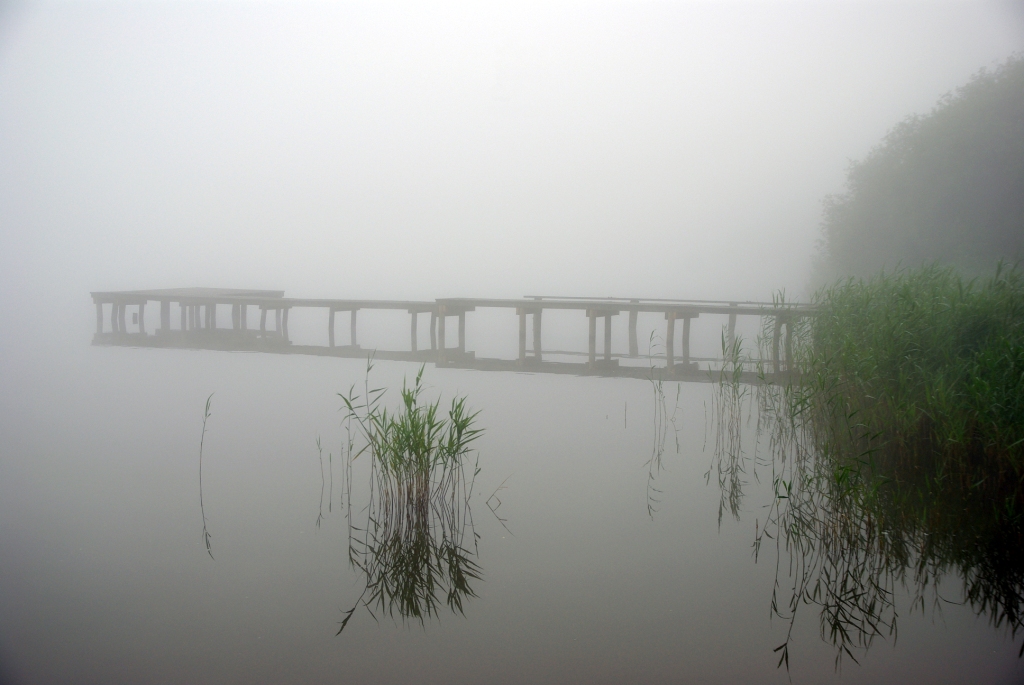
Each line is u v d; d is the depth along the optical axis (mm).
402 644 3604
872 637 3689
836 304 9156
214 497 5754
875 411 6355
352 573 4387
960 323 7180
